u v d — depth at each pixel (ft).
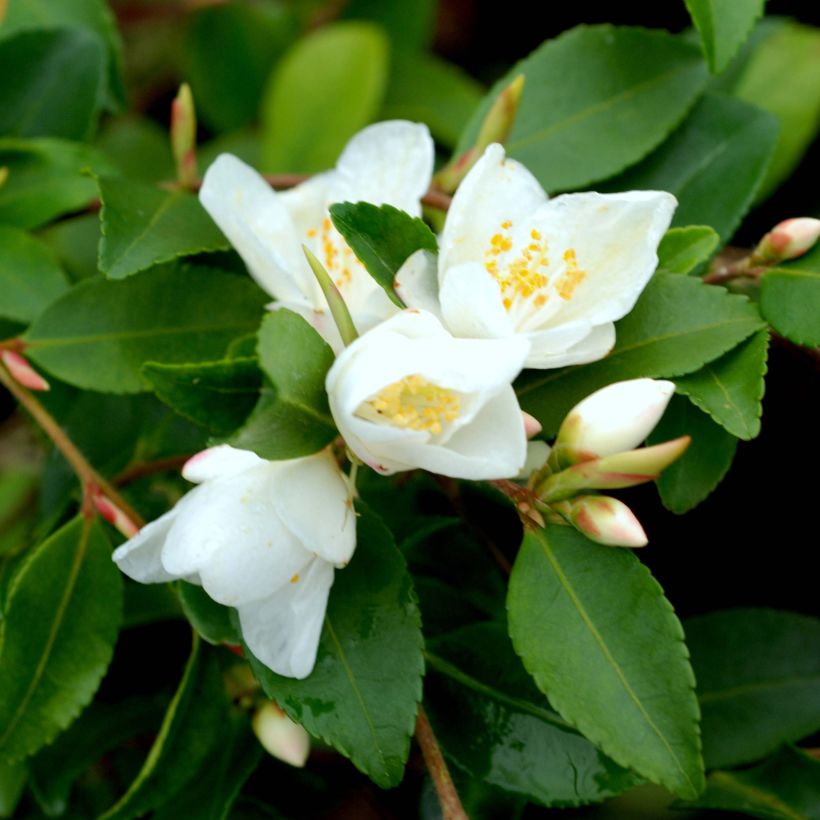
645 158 1.71
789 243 1.57
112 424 1.76
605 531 1.47
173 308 1.65
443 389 1.43
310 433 1.44
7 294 1.68
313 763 1.73
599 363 1.53
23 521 1.94
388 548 1.52
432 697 1.60
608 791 1.55
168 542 1.44
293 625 1.47
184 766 1.61
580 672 1.47
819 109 1.86
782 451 1.81
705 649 1.72
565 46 1.72
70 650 1.60
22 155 1.72
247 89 2.13
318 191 1.60
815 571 1.82
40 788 1.67
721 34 1.61
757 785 1.65
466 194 1.47
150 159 2.05
